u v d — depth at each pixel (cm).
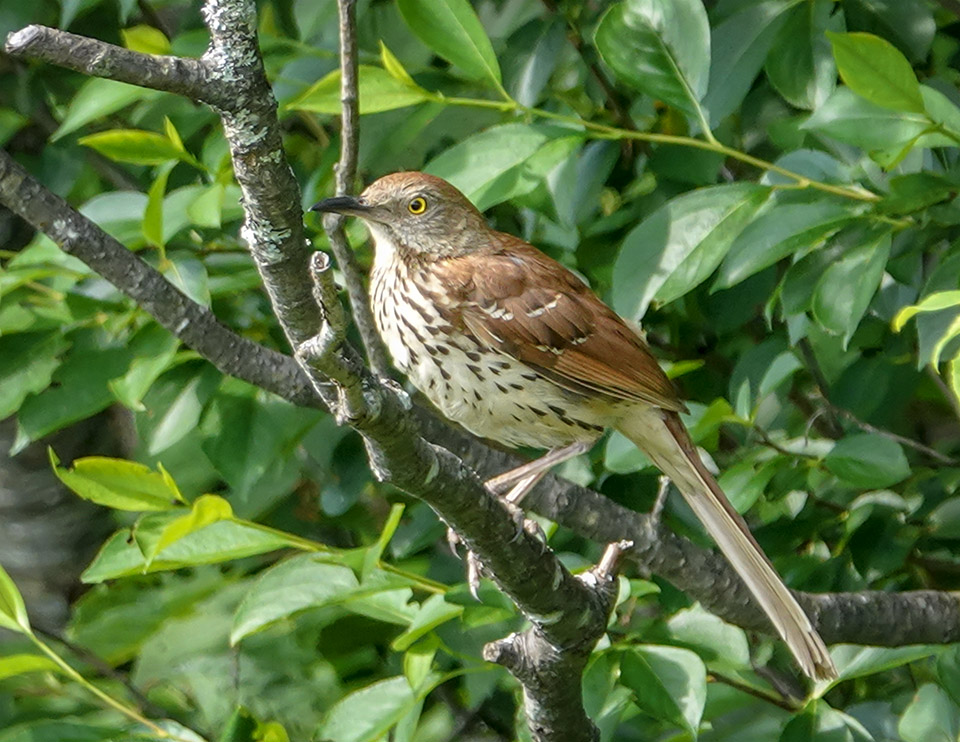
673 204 816
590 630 716
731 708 918
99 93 901
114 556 817
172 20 1247
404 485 645
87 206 905
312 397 855
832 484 993
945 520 962
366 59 958
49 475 1197
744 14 886
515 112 972
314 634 1065
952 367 602
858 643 884
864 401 986
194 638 1065
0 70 1156
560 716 746
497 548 680
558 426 900
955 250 832
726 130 1053
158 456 1112
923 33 929
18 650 1073
